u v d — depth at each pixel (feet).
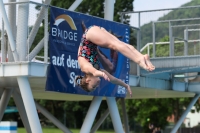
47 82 100.63
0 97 130.72
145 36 145.89
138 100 343.87
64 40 104.53
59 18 103.35
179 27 149.38
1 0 97.66
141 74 133.39
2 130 162.71
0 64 99.76
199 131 322.34
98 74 55.11
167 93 163.84
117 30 119.75
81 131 117.60
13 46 98.17
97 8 314.14
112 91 120.06
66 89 104.83
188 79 160.56
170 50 143.95
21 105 133.39
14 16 115.03
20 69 97.91
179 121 167.32
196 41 146.41
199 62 135.44
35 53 106.93
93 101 119.44
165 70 140.67
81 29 108.47
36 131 99.66
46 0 114.01
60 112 468.34
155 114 346.74
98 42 54.95
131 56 53.62
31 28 110.83
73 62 106.73
